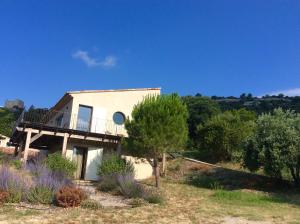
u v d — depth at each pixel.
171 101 21.20
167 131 20.11
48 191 14.40
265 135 21.89
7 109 68.00
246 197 18.12
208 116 46.75
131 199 16.66
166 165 29.14
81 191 15.01
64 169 20.14
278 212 14.41
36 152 33.19
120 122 26.28
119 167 21.89
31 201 13.98
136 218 12.24
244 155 22.78
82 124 25.12
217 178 24.88
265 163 21.19
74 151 24.95
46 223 10.91
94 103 25.69
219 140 32.16
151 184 22.62
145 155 20.92
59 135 23.02
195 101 48.53
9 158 22.14
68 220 11.44
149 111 20.69
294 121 21.92
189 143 41.12
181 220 12.23
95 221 11.48
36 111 25.97
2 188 14.09
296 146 20.83
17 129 21.97
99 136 24.30
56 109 28.45
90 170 24.88
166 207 14.74
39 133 22.39
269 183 22.97
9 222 10.78
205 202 16.52
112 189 18.86
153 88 27.95
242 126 31.98
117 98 26.52
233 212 14.04
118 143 24.84
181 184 23.45
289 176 23.28
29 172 17.39
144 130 20.16
